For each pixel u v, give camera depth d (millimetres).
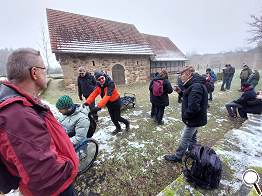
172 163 3305
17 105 962
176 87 3928
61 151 1291
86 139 2867
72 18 14102
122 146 3949
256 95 5277
